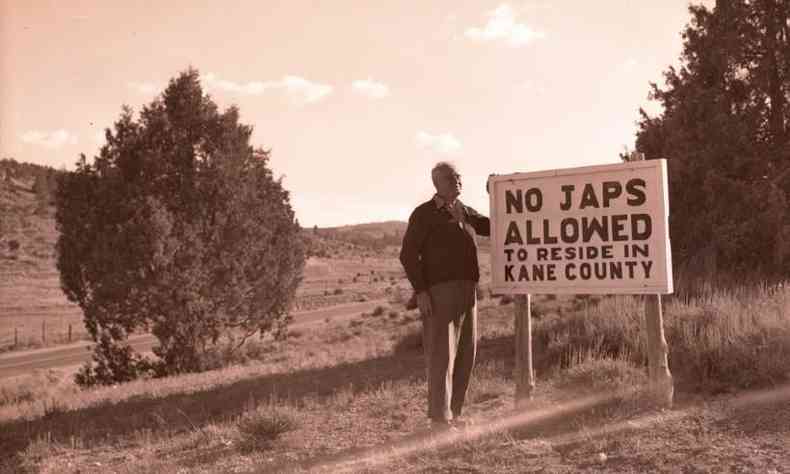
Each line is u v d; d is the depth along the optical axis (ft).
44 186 510.99
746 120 57.72
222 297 73.87
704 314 29.45
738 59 59.06
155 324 72.64
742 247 53.01
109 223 70.90
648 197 20.47
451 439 18.38
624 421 18.53
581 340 30.58
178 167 73.97
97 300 70.03
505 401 23.62
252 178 78.33
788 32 58.75
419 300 19.60
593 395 21.47
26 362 117.80
